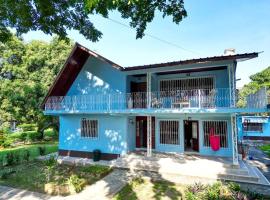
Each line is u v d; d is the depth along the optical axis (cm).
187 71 1642
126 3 803
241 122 2920
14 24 1102
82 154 1850
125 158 1583
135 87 1883
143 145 1888
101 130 1802
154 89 1780
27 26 1070
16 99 2609
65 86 1964
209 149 1619
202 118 1653
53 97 1922
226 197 814
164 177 1280
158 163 1445
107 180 1250
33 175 1366
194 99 1605
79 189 1099
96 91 1859
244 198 804
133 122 1841
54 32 1120
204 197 824
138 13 888
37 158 1842
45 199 1013
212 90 1545
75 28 1134
